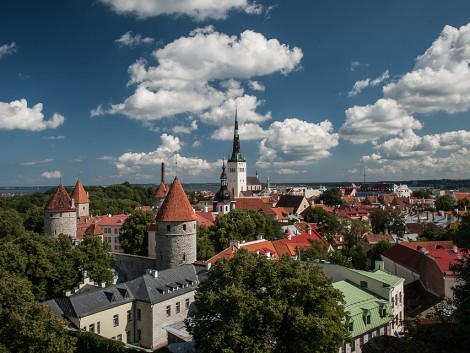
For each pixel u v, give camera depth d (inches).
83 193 5890.8
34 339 1547.7
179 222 3157.0
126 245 4089.6
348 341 1574.8
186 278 2706.7
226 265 1673.2
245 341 1393.9
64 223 4202.8
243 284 1589.6
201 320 1590.8
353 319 1935.3
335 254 3469.5
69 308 2128.4
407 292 2908.5
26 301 1656.0
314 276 1553.9
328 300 1509.6
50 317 1628.9
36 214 5433.1
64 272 2738.7
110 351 1907.0
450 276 2588.6
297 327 1382.9
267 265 1606.8
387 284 2204.7
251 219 4335.6
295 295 1530.5
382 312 2086.6
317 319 1391.5
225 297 1486.2
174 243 3159.5
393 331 2166.6
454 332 1122.0
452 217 5472.4
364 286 2289.6
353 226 4431.6
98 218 6038.4
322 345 1401.3
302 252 3535.9
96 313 2174.0
